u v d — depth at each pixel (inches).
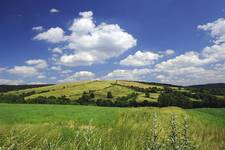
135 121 1005.8
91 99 4763.8
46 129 519.8
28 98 4756.4
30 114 1336.1
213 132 803.4
